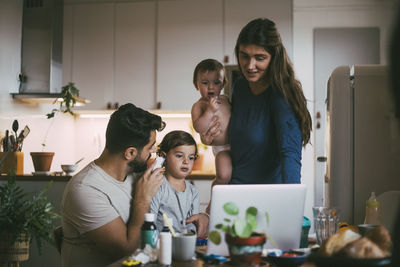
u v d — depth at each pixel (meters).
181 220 1.79
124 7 4.15
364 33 4.02
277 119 1.65
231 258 1.11
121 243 1.50
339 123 1.81
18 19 3.58
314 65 4.05
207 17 4.03
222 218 1.23
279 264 1.13
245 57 1.67
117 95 4.13
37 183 2.99
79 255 1.56
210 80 2.09
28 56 3.62
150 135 1.60
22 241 2.19
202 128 1.88
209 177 3.30
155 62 4.09
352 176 1.80
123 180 1.63
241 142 1.76
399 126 0.82
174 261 1.20
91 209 1.51
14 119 3.51
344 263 0.93
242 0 3.99
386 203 1.64
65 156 4.31
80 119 4.50
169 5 4.09
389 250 1.02
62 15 3.78
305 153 3.97
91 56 4.17
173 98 4.05
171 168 1.84
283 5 3.94
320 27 4.07
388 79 0.78
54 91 3.65
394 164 1.78
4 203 2.18
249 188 1.24
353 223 1.79
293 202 1.27
